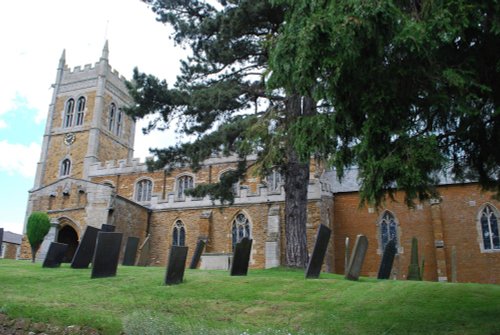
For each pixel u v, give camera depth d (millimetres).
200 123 18812
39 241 21203
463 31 6715
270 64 8211
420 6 7199
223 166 37312
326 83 7441
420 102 7395
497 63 6660
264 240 29141
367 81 7137
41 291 10703
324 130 7773
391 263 15852
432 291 10883
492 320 8469
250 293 11125
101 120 48375
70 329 8164
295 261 18031
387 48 6875
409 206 8734
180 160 19906
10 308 8953
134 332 7453
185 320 8258
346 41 6477
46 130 49250
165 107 18672
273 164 17500
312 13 7086
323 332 8195
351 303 10141
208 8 20141
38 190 31688
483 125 7684
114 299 10125
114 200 29281
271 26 18203
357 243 13992
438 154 6891
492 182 9188
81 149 46781
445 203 28703
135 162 40406
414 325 8445
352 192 30500
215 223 30828
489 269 26766
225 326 8172
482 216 27922
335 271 29125
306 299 10586
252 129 16453
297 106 17250
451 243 27844
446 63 6965
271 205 29844
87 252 15359
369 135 7188
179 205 32188
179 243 31438
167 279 11930
